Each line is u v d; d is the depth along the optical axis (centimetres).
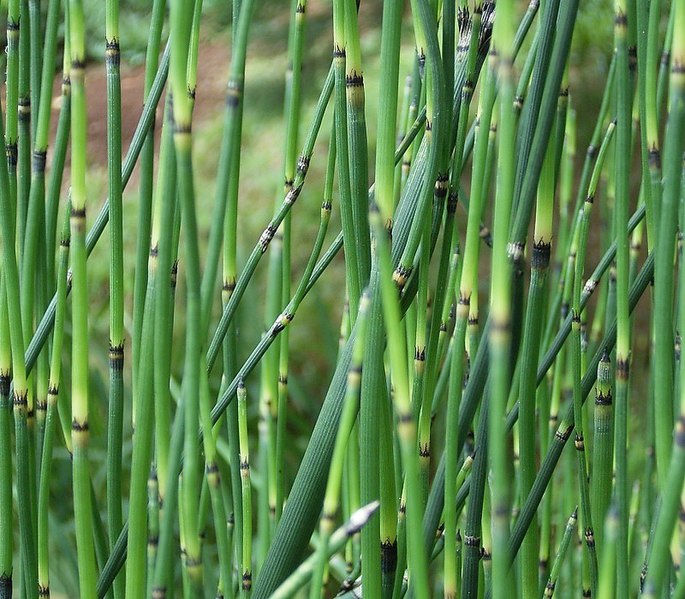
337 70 97
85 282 97
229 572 110
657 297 90
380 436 98
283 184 110
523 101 103
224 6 248
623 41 93
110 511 105
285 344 113
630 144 94
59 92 222
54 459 182
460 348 94
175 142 89
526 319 98
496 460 86
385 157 94
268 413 112
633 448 196
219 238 90
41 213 104
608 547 87
